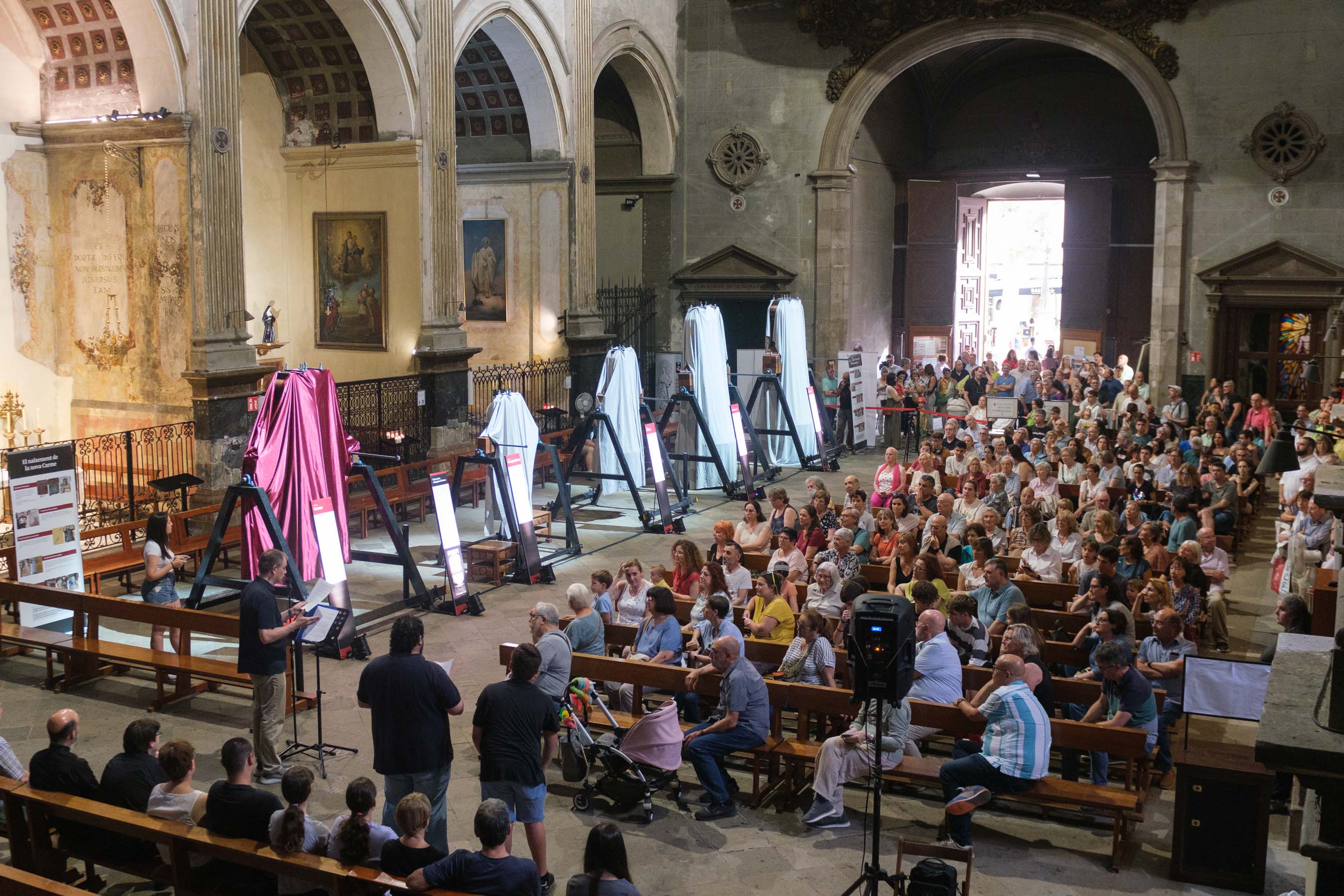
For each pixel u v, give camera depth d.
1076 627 10.60
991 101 31.00
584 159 24.16
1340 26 22.55
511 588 14.66
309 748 9.62
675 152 27.88
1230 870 7.59
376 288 20.72
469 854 6.16
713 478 20.98
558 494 19.33
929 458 16.59
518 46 22.62
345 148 20.53
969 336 32.41
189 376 15.65
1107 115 29.72
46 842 7.37
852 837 8.33
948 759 9.80
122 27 15.67
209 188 15.77
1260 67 23.20
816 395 22.92
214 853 6.68
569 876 7.74
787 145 26.89
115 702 10.80
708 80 27.41
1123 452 17.59
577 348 24.14
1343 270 22.77
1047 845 8.23
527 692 7.36
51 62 16.95
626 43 25.55
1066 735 8.28
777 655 10.02
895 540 13.10
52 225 17.23
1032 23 24.70
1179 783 7.63
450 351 20.38
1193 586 11.27
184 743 7.11
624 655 10.44
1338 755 3.02
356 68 20.06
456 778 9.26
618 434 19.69
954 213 29.94
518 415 15.81
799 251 27.08
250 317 16.61
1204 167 23.83
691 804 8.88
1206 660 7.92
